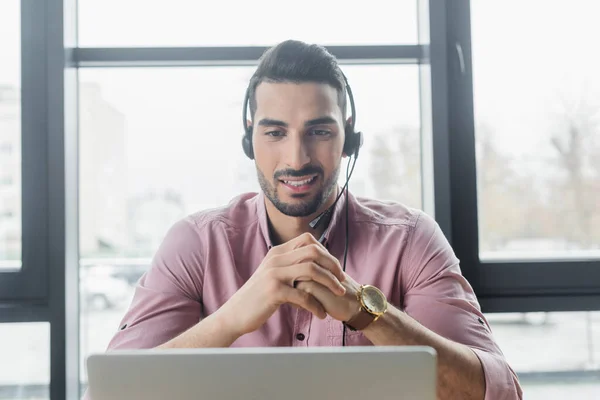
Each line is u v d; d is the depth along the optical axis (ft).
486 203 6.50
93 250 6.66
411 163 6.66
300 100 4.00
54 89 6.25
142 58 6.50
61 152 6.24
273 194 4.17
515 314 6.32
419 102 6.68
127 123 6.64
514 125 6.56
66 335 6.20
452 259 4.53
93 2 6.58
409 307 4.31
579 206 6.53
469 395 3.66
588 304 6.29
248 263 4.51
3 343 6.21
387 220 4.67
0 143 6.31
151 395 2.25
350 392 2.24
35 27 6.30
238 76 6.64
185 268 4.48
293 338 4.24
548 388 6.37
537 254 6.49
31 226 6.22
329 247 4.53
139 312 4.33
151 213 6.64
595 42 6.61
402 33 6.65
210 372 2.24
